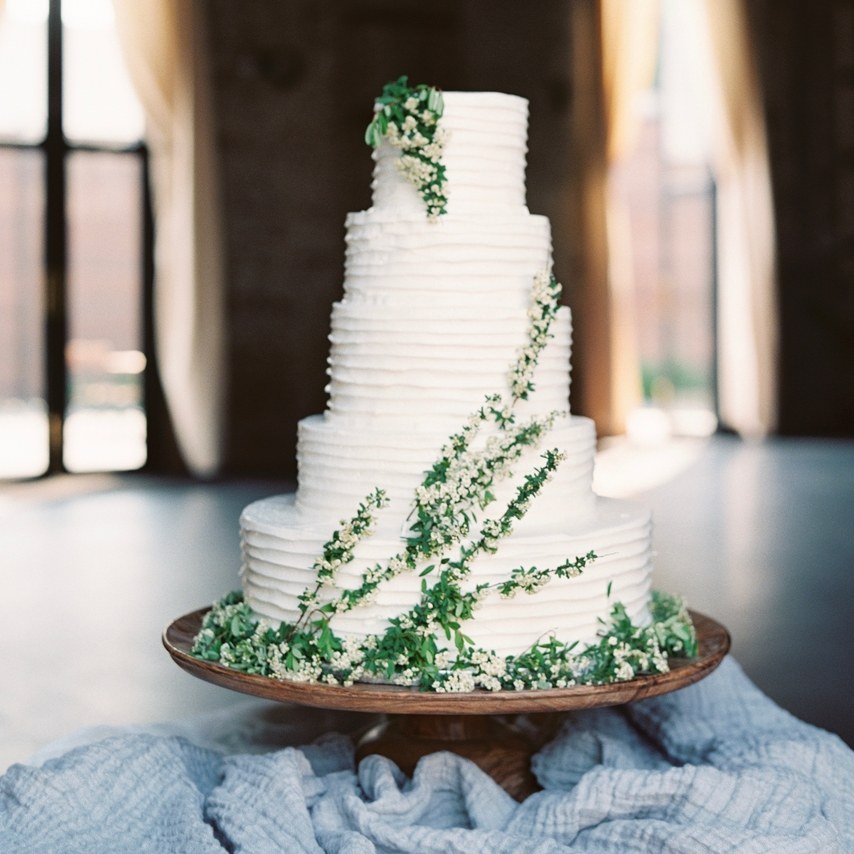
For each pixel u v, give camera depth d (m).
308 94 5.82
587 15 6.37
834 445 6.43
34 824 1.71
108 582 3.43
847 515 4.41
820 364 6.85
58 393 5.54
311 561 1.78
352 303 1.86
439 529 1.75
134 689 2.57
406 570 1.75
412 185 1.84
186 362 5.61
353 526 1.76
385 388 1.83
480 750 1.92
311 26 5.80
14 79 5.52
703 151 7.07
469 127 1.83
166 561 3.71
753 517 4.38
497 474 1.79
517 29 6.22
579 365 6.57
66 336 5.53
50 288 5.52
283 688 1.74
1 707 2.48
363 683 1.76
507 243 1.82
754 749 1.83
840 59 6.71
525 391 1.82
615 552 1.81
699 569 3.56
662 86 7.58
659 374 8.21
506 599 1.76
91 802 1.73
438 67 6.03
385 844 1.71
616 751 1.87
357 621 1.77
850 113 6.73
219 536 4.12
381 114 1.84
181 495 5.04
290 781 1.75
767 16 6.66
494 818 1.79
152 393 5.71
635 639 1.79
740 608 3.10
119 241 7.60
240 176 5.76
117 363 7.58
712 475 5.41
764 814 1.70
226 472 5.73
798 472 5.48
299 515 1.87
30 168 7.36
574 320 6.52
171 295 5.57
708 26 6.61
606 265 6.54
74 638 2.88
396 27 5.90
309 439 1.85
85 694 2.55
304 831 1.71
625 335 6.72
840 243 6.79
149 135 5.55
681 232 7.84
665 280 7.94
